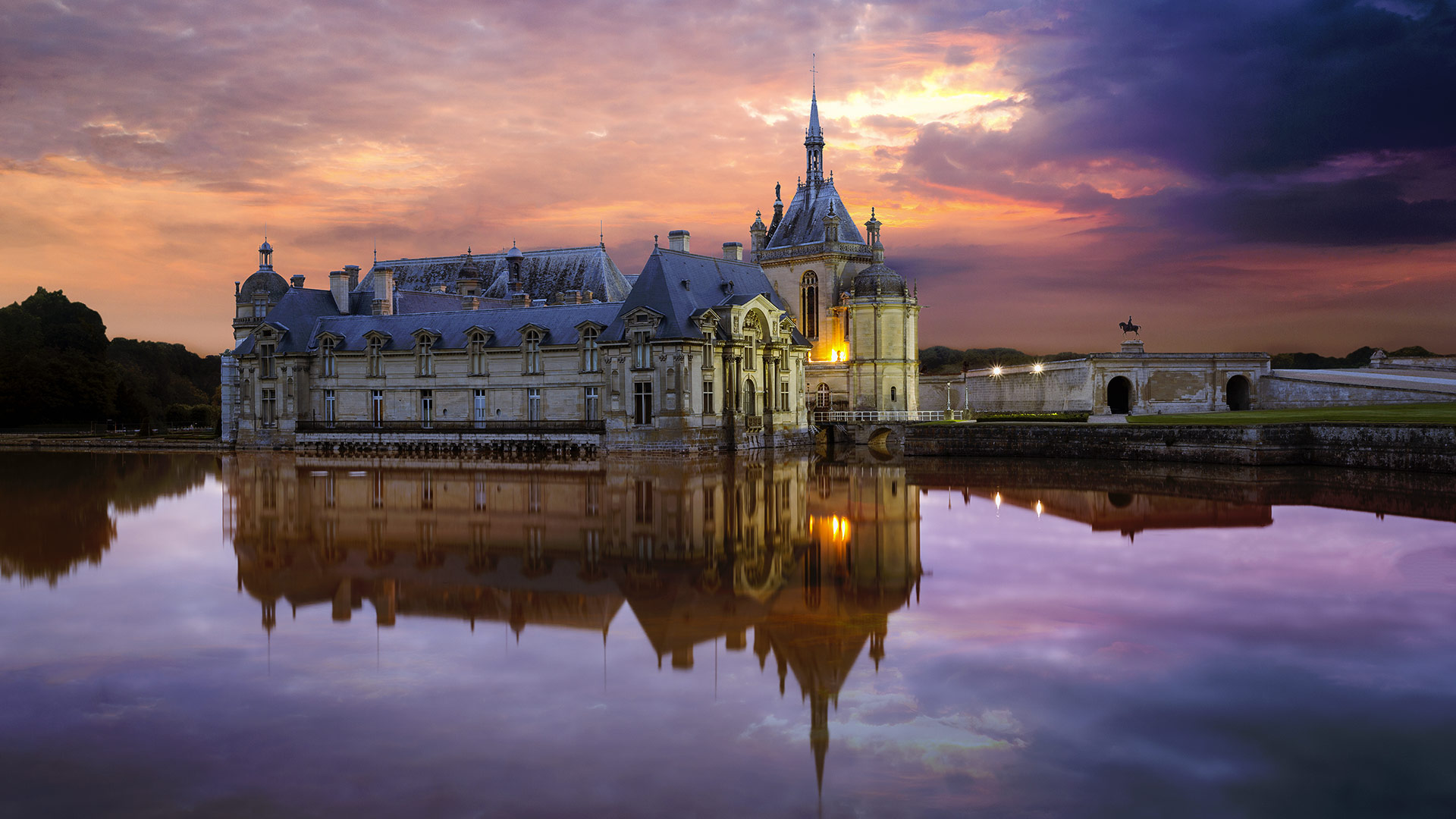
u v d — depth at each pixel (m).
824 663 27.83
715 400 102.31
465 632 31.08
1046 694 25.33
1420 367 125.50
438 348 112.19
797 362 115.62
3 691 25.75
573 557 42.88
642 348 99.75
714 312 103.12
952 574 39.16
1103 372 124.69
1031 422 119.38
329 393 118.25
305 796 19.88
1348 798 19.88
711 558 42.44
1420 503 57.25
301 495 65.75
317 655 28.67
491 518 53.91
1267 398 125.62
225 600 35.44
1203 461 83.50
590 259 135.38
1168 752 21.92
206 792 20.03
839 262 140.50
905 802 19.62
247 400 121.12
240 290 145.00
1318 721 23.50
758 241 152.88
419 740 22.48
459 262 144.12
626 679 26.48
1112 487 68.00
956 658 28.19
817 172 148.25
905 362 128.25
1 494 67.94
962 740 22.53
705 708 24.47
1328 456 77.31
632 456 98.06
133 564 41.88
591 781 20.48
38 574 40.00
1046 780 20.61
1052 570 39.94
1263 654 28.45
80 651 29.20
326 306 125.25
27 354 177.62
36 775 20.80
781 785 20.33
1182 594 35.56
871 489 67.75
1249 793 20.05
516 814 19.17
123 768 21.09
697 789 20.14
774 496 63.75
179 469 89.56
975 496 63.50
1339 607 33.47
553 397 106.75
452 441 107.88
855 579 38.25
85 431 173.38
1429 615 32.41
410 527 51.00
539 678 26.64
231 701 24.97
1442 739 22.50
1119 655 28.41
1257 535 47.25
